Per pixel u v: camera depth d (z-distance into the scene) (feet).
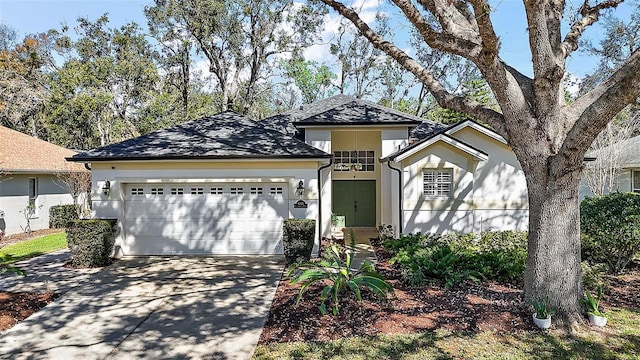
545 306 18.76
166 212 36.96
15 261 35.73
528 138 19.35
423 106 114.83
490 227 42.88
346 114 48.37
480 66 19.17
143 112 98.32
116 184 36.27
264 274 30.40
